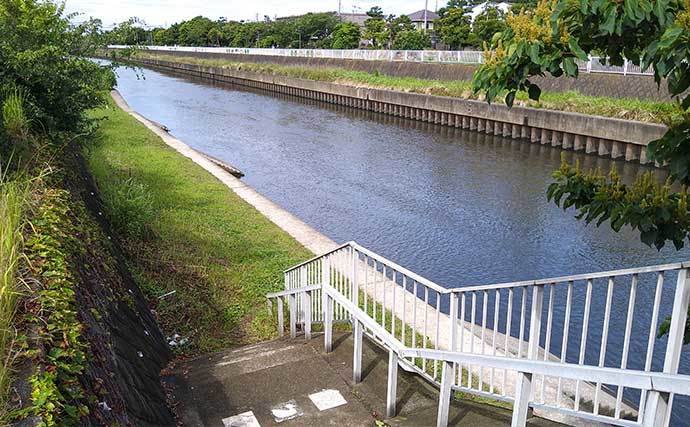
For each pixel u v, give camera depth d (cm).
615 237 1341
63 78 902
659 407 202
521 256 1258
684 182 329
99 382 296
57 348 269
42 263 344
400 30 5050
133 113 3131
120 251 864
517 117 2420
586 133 2100
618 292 1018
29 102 825
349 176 1997
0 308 259
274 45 6919
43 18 939
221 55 6681
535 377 487
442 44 4550
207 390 516
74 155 950
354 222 1505
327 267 583
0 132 622
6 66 840
